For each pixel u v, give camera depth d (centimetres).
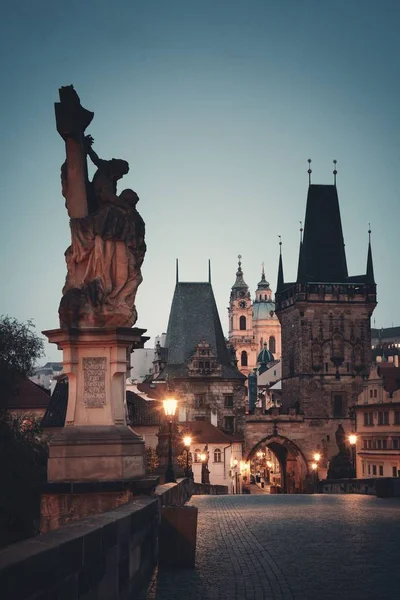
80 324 2102
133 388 14925
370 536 2464
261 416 16312
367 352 16950
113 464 2041
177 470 5541
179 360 16312
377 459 13338
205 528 2889
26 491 3584
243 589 1591
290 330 17450
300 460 16475
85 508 1991
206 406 15900
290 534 2580
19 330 5031
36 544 883
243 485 16012
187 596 1519
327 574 1755
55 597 885
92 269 2133
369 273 17250
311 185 17750
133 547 1454
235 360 17125
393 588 1576
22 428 4584
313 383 16750
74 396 2089
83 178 2184
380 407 13312
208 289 16900
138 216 2191
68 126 2181
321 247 17450
